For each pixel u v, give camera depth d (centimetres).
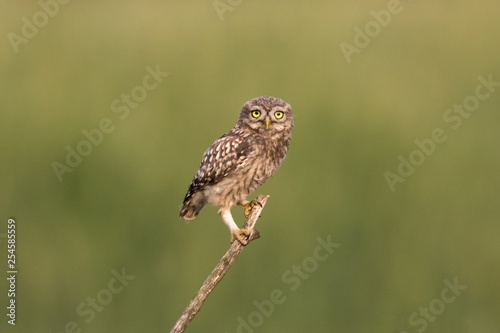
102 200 1068
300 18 1402
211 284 562
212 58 1260
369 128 1168
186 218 862
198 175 830
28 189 1085
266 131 838
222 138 845
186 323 550
